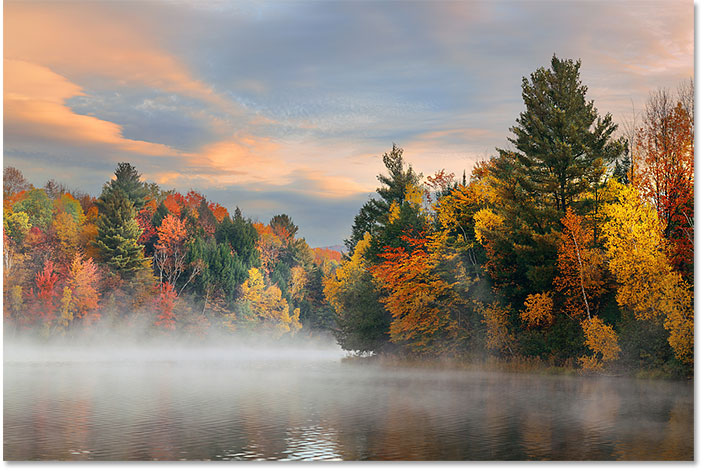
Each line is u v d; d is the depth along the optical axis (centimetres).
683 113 4731
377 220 9606
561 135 5278
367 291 6831
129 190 11612
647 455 1911
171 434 2264
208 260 11875
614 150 5412
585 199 5284
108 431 2325
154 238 12031
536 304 4778
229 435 2241
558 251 4788
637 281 4178
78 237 10062
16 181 10169
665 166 4697
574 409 2823
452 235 5978
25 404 3109
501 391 3575
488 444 2067
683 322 3872
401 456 1906
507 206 5428
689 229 4341
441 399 3238
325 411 2823
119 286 9962
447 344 5659
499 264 5309
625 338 4281
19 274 8981
